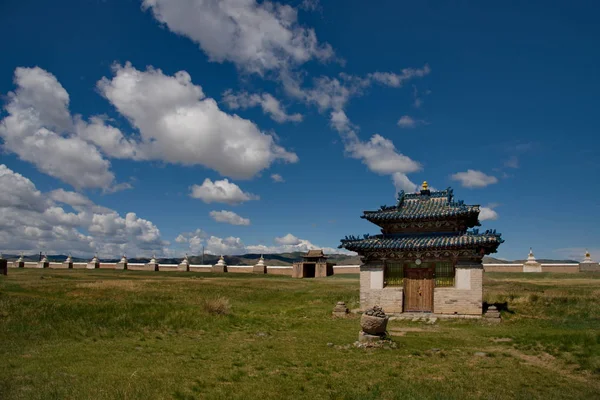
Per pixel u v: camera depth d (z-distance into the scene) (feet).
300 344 69.31
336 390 44.29
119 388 42.78
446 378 48.83
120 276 240.32
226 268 321.93
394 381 47.34
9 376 46.16
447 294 105.09
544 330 83.66
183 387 44.11
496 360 58.29
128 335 73.82
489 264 241.35
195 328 82.69
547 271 228.02
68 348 61.77
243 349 64.54
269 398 41.75
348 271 296.92
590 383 47.88
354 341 71.92
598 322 91.81
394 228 116.37
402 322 98.43
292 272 296.92
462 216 107.65
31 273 231.71
